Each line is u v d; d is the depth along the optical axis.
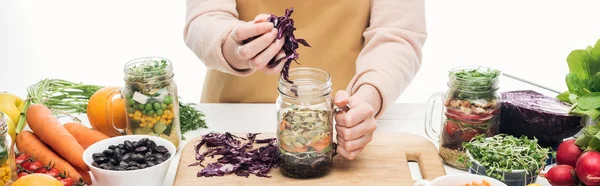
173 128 1.38
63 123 1.50
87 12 2.56
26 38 2.57
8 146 1.19
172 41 2.59
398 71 1.41
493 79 1.29
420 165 1.34
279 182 1.27
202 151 1.36
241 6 1.55
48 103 1.50
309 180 1.27
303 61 1.58
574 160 1.22
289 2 1.54
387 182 1.27
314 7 1.55
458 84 1.29
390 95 1.37
